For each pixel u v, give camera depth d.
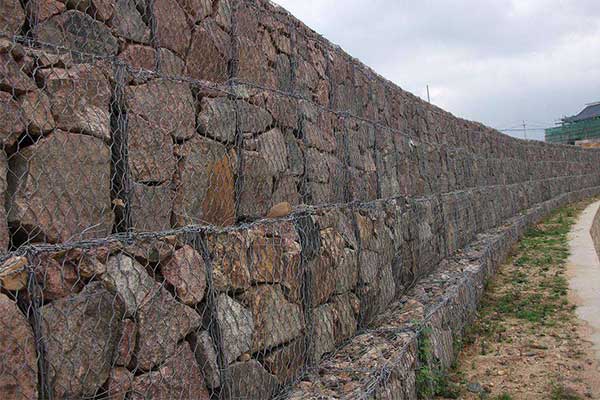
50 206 2.50
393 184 7.64
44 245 2.35
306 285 4.34
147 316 2.75
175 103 3.30
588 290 8.31
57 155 2.54
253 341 3.55
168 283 2.91
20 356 2.18
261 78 4.58
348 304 5.16
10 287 2.19
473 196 11.91
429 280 7.80
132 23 3.18
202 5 3.83
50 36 2.70
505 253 11.69
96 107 2.76
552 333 6.71
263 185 4.23
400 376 4.36
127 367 2.64
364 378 4.06
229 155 3.82
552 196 21.97
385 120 7.93
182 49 3.59
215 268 3.27
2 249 2.29
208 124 3.60
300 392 3.87
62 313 2.36
